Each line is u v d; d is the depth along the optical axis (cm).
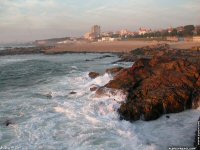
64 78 2922
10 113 1647
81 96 2011
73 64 4791
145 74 2072
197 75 1980
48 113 1638
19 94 2184
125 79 1977
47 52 9431
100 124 1436
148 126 1434
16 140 1248
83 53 8594
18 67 4466
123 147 1157
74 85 2470
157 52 5675
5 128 1397
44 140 1245
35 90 2328
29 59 6706
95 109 1662
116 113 1571
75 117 1550
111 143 1198
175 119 1520
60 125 1427
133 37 16150
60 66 4456
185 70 2041
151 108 1545
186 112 1623
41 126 1419
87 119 1514
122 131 1334
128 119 1516
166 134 1319
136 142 1209
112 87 1922
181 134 1314
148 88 1816
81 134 1304
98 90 1953
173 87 1794
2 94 2194
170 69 2091
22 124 1453
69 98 1983
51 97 2036
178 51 5472
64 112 1647
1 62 5734
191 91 1777
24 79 3025
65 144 1198
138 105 1573
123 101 1739
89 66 4316
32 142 1226
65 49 10581
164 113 1598
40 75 3325
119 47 9775
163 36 13450
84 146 1173
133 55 5834
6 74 3544
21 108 1750
